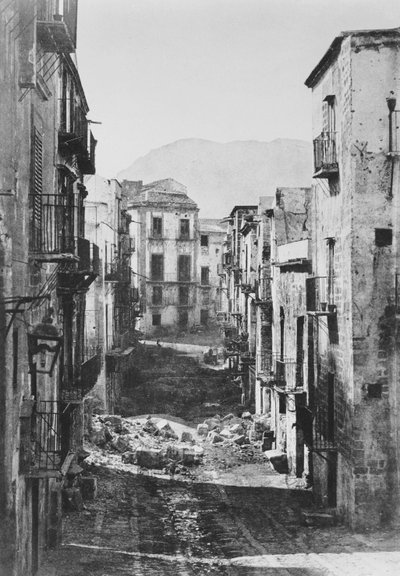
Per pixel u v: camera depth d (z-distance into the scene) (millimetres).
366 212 20234
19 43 14109
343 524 21125
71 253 15961
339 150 21562
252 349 43000
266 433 33219
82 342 25172
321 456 22391
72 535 19172
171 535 20266
